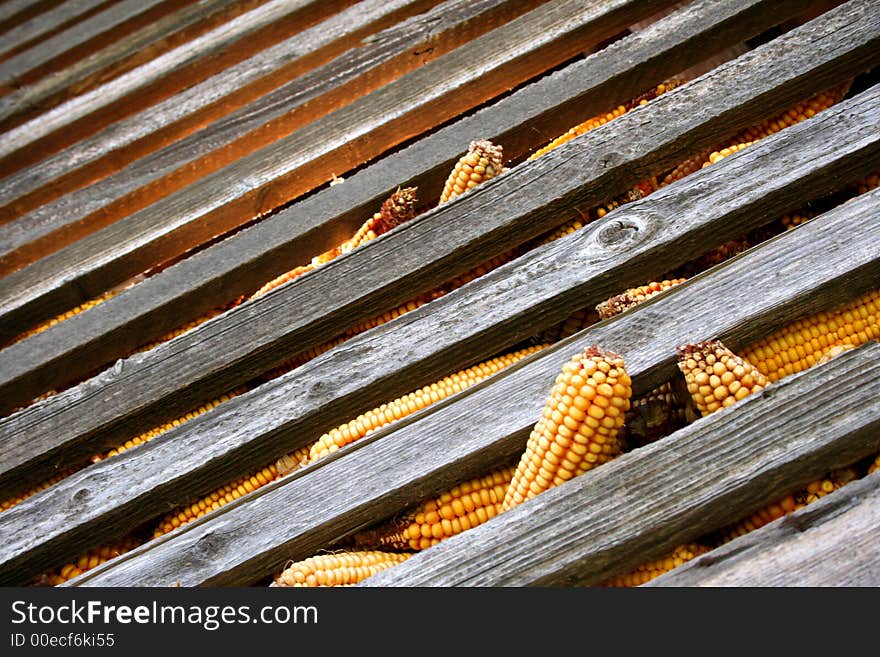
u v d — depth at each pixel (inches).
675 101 101.4
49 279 125.1
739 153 93.4
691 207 91.1
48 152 164.1
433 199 115.6
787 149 92.0
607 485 70.1
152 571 81.5
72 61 182.9
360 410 92.9
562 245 93.5
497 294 93.0
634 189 101.4
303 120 135.0
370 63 134.6
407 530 81.5
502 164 115.6
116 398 100.8
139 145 147.4
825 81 100.8
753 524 72.2
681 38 111.3
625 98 114.1
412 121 124.0
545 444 70.9
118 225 127.0
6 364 111.9
